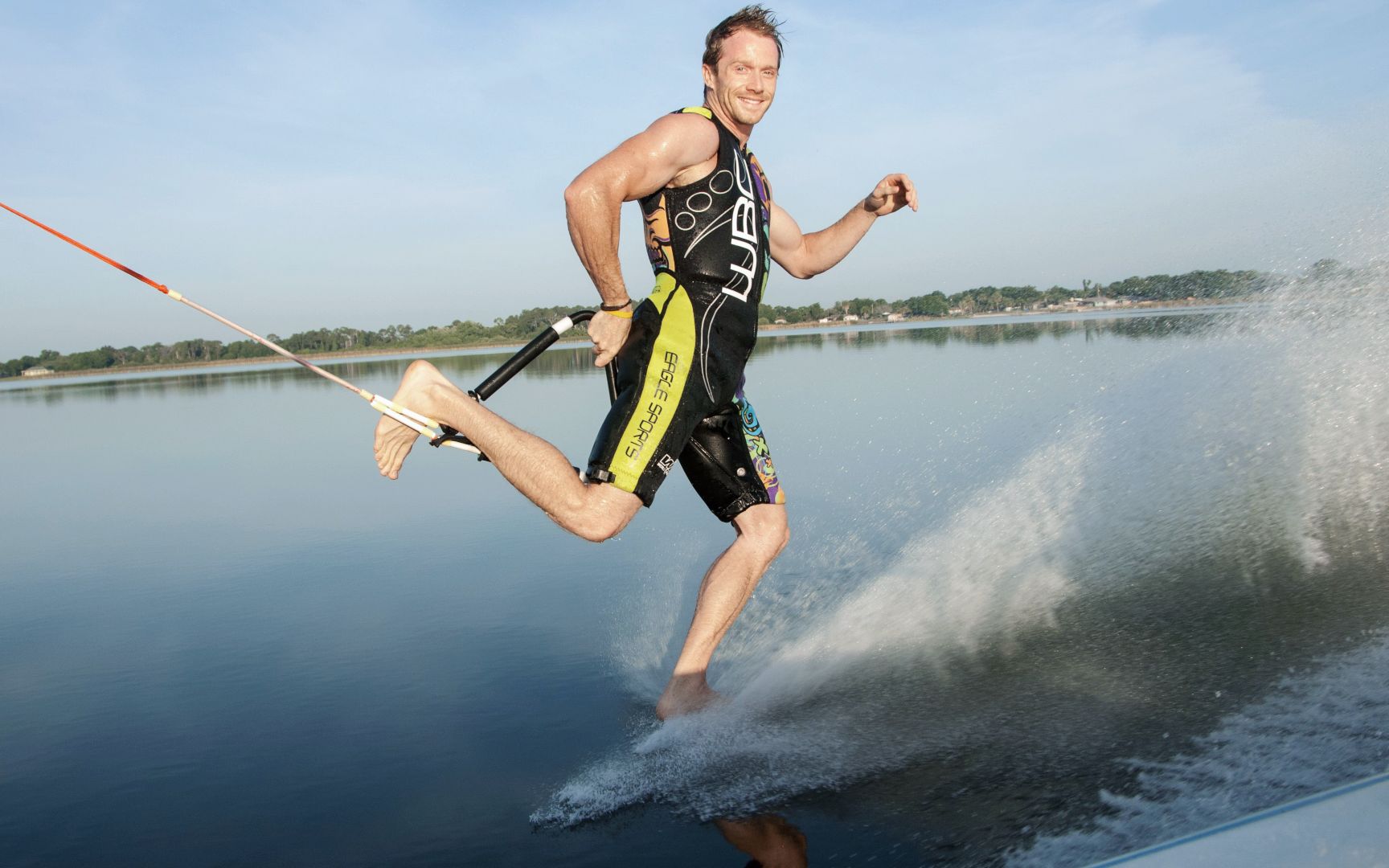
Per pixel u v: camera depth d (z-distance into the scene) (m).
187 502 6.61
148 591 4.30
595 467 2.76
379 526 5.56
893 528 4.39
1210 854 0.87
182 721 2.75
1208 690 2.35
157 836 2.08
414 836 2.04
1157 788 1.96
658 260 2.89
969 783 2.10
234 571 4.60
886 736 2.38
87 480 7.84
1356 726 2.06
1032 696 2.48
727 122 2.94
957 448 5.94
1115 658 2.62
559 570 4.36
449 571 4.41
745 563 3.00
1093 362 8.16
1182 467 3.80
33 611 4.03
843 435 7.16
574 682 2.96
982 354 12.60
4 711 2.87
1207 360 4.88
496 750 2.48
